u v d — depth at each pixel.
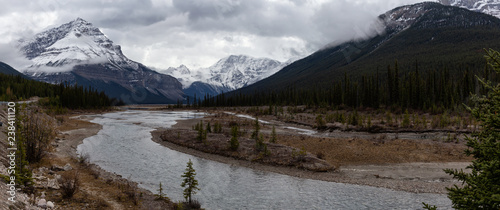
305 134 61.38
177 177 31.95
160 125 83.75
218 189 28.19
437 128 60.91
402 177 32.31
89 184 25.17
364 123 71.69
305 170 35.28
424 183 30.31
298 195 26.86
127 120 102.81
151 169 35.09
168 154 44.25
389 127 64.56
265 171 35.38
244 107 173.38
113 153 44.09
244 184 30.06
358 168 35.91
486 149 10.59
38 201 17.92
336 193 27.59
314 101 136.00
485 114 10.96
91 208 18.94
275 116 100.75
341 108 109.19
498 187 10.07
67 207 18.50
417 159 38.22
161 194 25.42
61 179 24.42
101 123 90.06
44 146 36.97
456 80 125.38
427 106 91.06
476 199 10.15
